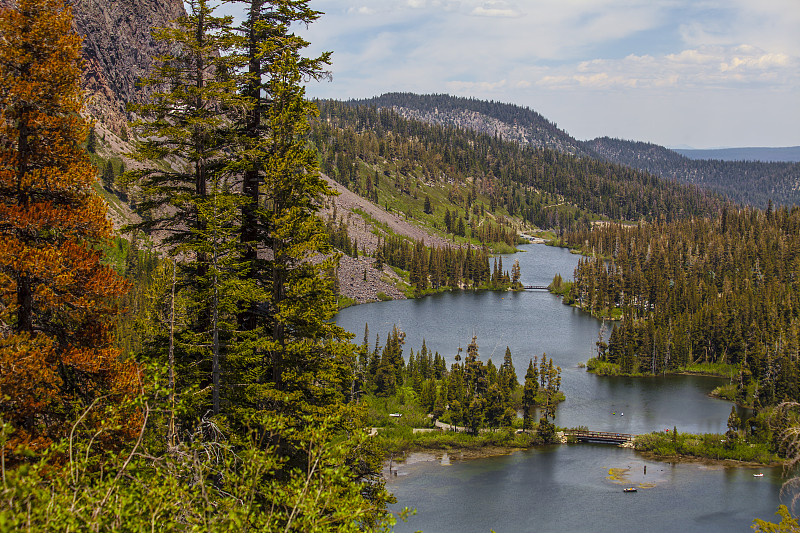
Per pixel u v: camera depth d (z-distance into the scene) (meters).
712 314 176.50
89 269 20.66
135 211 26.39
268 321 29.00
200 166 27.06
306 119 27.83
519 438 105.94
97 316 21.33
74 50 21.19
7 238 19.22
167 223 26.84
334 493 15.77
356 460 24.66
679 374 156.00
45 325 21.20
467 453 101.00
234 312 25.83
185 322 25.72
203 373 25.02
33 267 19.09
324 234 27.02
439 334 184.88
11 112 20.27
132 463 14.88
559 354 167.12
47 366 19.06
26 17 20.36
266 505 19.27
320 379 27.30
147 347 25.53
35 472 12.17
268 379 27.50
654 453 101.38
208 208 24.94
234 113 27.89
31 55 20.41
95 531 11.94
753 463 96.38
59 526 11.56
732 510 79.94
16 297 19.77
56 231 21.23
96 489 13.25
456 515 78.25
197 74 26.98
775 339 154.88
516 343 176.50
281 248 26.92
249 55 28.48
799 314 183.88
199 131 25.78
